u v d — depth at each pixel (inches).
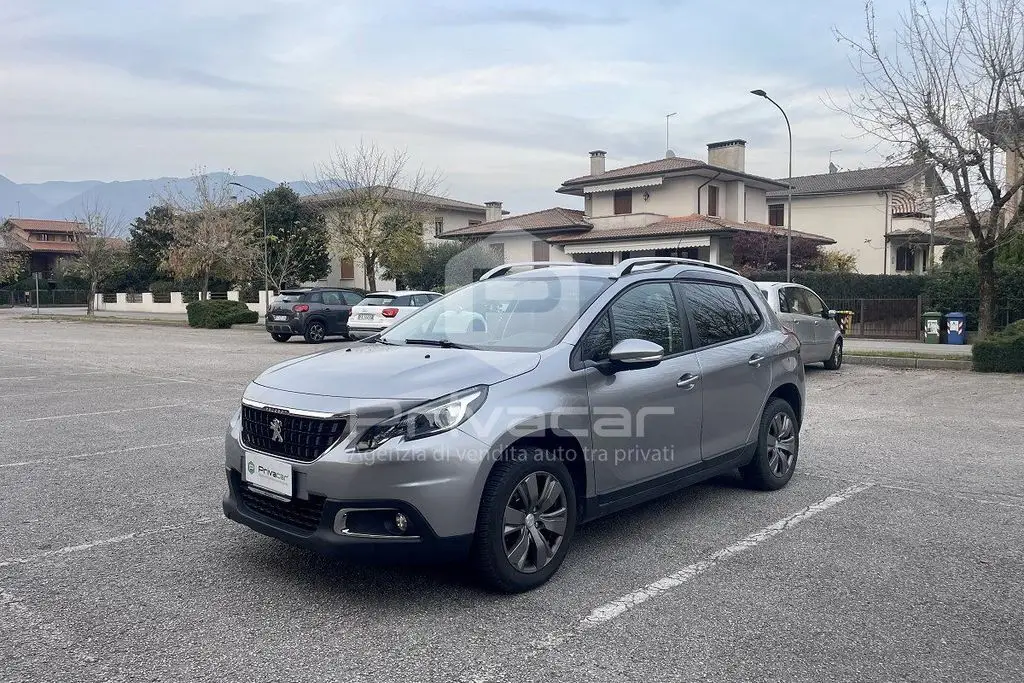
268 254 1599.4
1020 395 431.2
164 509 209.6
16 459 268.8
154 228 1937.7
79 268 1847.9
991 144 599.5
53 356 668.7
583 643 132.7
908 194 798.5
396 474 138.3
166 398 412.5
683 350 197.2
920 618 143.9
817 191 1583.4
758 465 226.1
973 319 840.3
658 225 1299.2
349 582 158.9
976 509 213.6
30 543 182.2
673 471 189.8
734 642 133.6
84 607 146.1
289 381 159.8
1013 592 156.3
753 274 1011.3
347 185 1407.5
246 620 140.6
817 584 159.8
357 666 124.0
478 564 148.0
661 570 167.2
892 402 408.8
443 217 1764.3
